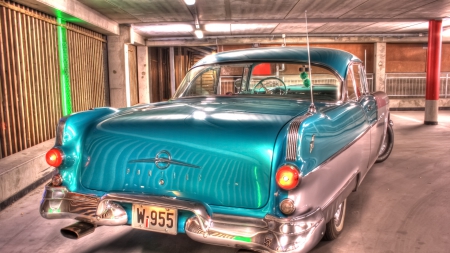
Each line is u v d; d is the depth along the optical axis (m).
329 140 2.25
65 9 6.51
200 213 1.99
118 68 10.39
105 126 2.35
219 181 2.03
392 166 5.38
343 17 9.42
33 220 3.46
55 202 2.31
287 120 2.13
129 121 2.35
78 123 2.37
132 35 10.54
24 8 5.88
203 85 3.29
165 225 2.07
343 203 2.97
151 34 12.17
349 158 2.70
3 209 3.78
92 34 9.16
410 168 5.24
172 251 2.78
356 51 13.86
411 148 6.68
